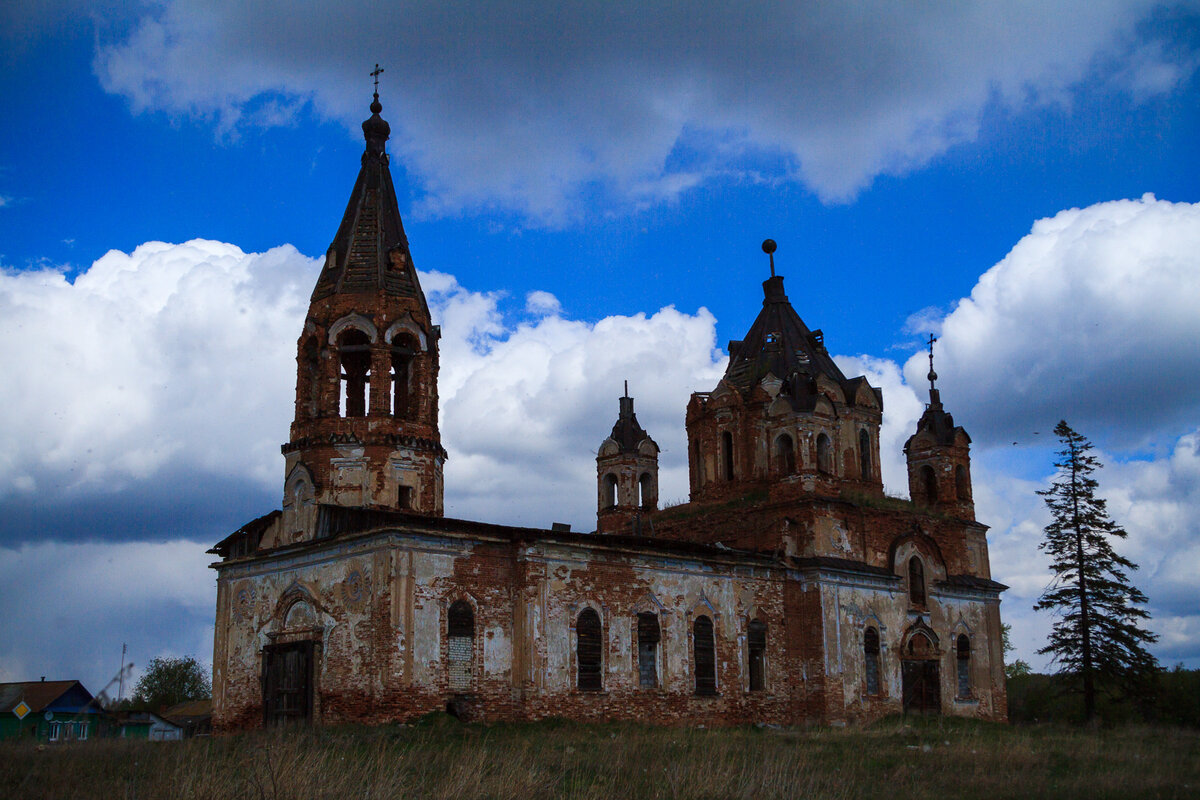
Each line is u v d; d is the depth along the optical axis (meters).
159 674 52.38
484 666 33.50
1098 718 51.72
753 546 44.06
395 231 41.44
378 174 42.50
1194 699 58.94
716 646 39.56
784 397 44.88
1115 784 21.62
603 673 35.91
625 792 19.58
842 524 43.59
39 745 25.75
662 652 37.75
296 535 37.06
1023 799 19.97
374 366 38.59
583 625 35.88
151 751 23.91
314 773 18.56
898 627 44.31
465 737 29.89
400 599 32.00
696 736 31.67
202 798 17.50
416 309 40.03
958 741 31.73
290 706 34.47
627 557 37.50
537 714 33.72
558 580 35.38
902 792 20.47
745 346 51.50
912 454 51.25
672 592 38.62
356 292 39.31
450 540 33.53
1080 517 53.31
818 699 40.78
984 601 49.09
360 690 32.38
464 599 33.53
